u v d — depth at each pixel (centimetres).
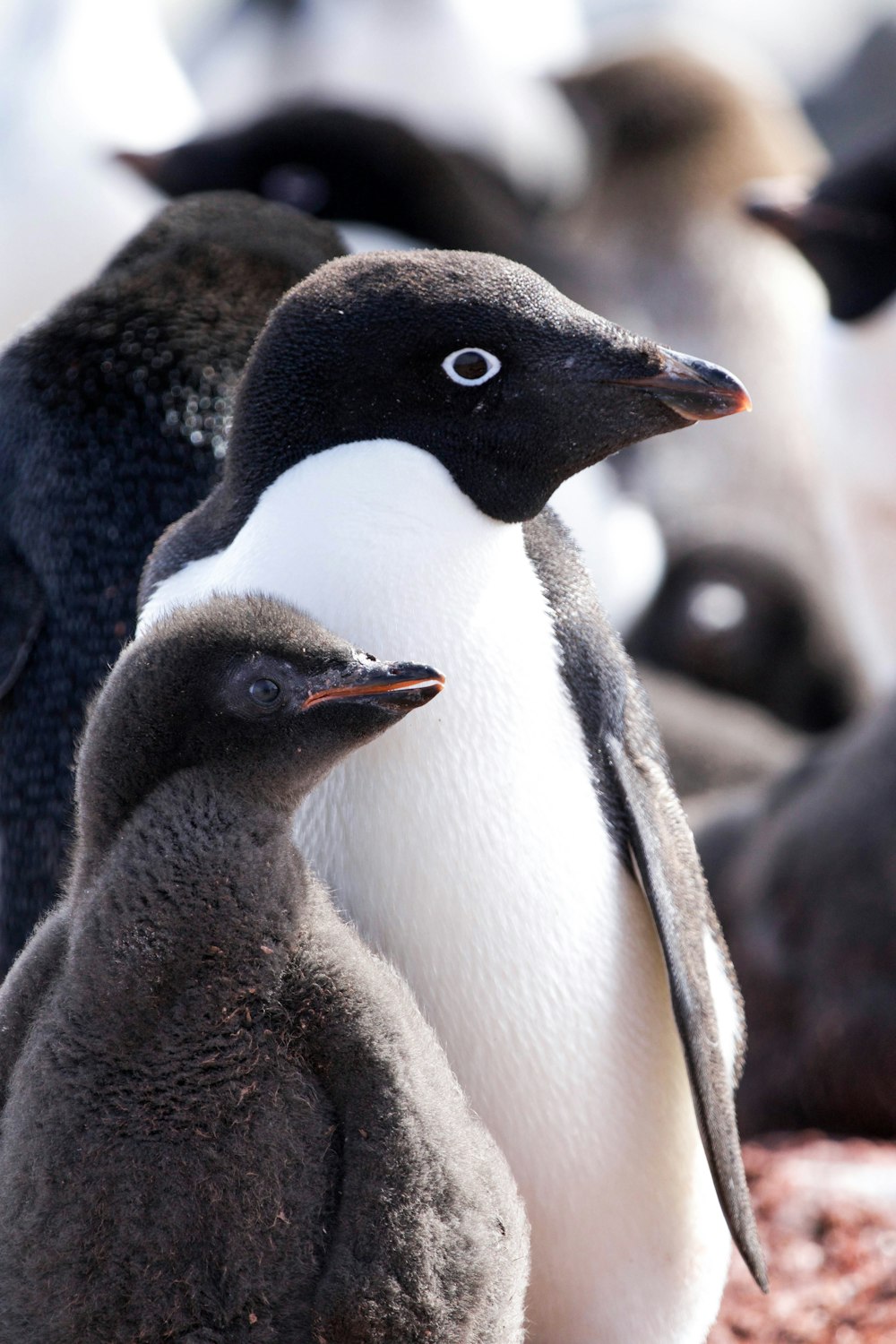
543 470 728
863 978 1284
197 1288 603
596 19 5628
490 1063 735
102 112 2500
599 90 2656
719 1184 730
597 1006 743
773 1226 1036
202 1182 604
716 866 1416
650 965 762
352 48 2836
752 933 1345
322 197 2036
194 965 614
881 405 1933
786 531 2203
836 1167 1113
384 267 734
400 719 661
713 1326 952
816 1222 1034
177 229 956
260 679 639
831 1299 969
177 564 742
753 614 1994
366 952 651
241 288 938
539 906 727
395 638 707
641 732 789
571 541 794
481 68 2777
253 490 734
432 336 716
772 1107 1316
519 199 2488
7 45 2538
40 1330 604
